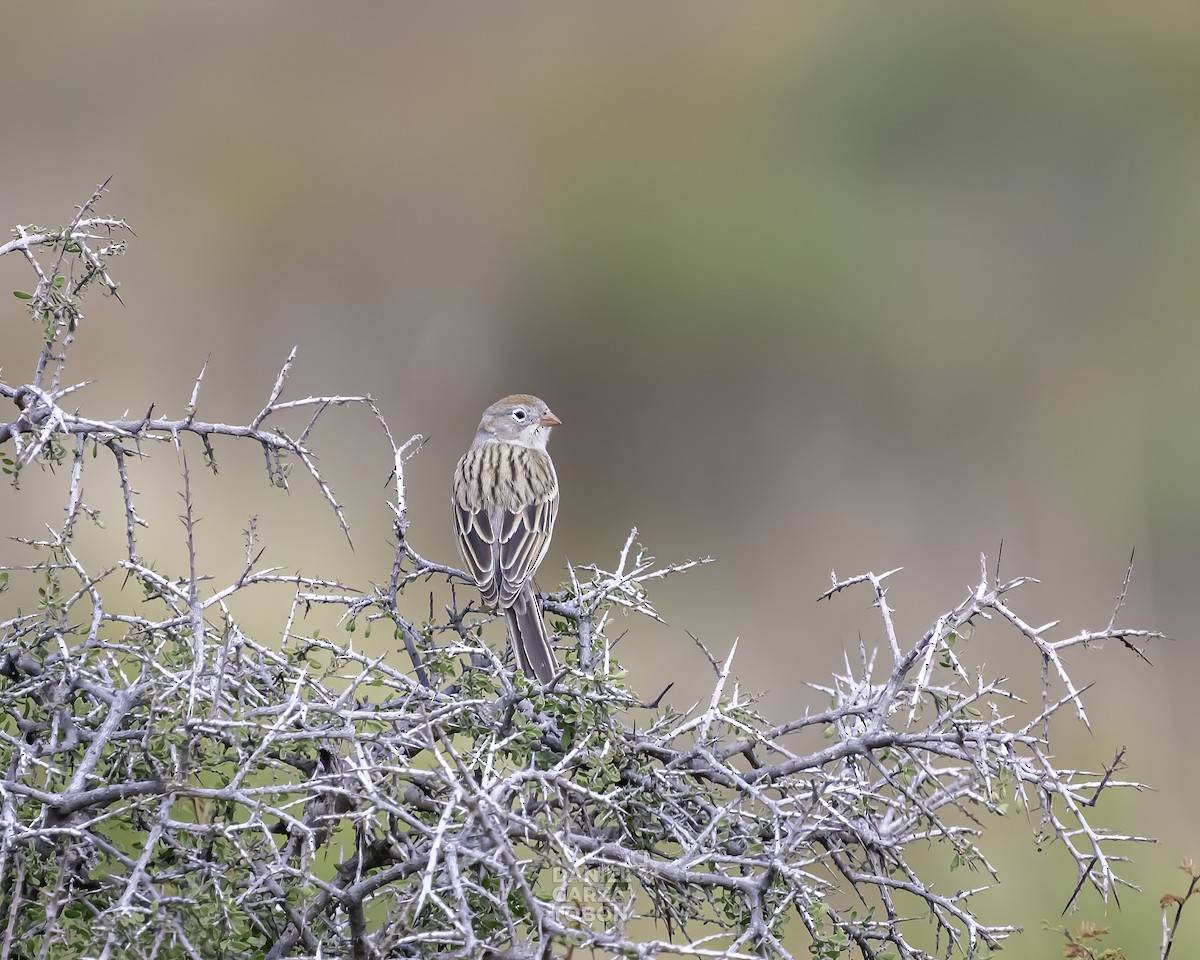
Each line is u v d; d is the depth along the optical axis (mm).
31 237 5324
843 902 9281
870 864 5203
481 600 6766
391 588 5613
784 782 5285
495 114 25016
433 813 4859
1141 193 25031
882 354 22016
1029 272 24281
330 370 21359
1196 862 10781
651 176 24156
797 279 22359
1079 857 4879
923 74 25734
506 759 5164
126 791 4371
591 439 21578
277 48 25203
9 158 23094
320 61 25328
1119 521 18953
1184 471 20438
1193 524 19609
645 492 20672
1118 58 25594
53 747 4707
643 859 4613
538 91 25438
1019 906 9539
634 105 25500
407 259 23078
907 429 21266
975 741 5059
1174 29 25984
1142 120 25484
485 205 23781
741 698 5992
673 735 5270
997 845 10062
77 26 24203
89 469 12805
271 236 22469
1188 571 18781
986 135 25594
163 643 5074
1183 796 12469
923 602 16469
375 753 4961
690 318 21828
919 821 5305
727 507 20031
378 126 24641
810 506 19844
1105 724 13055
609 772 5062
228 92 24297
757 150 25156
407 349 21984
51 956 4398
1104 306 23656
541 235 23250
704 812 5250
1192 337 23328
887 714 5359
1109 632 5180
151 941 4266
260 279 22047
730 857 4703
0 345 17234
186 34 24781
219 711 4488
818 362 21984
